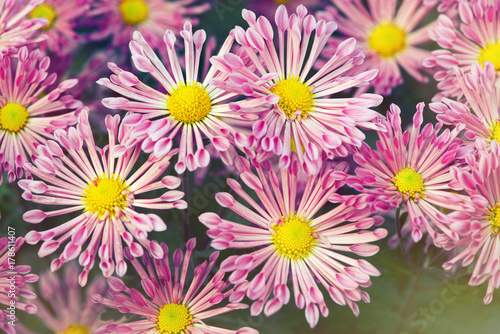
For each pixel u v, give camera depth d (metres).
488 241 0.42
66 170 0.42
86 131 0.42
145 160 0.43
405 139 0.43
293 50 0.42
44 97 0.44
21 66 0.44
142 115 0.41
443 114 0.43
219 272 0.43
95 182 0.42
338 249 0.42
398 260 0.45
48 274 0.44
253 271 0.43
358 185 0.41
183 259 0.44
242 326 0.45
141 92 0.41
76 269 0.44
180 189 0.43
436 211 0.42
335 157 0.43
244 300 0.45
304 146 0.41
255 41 0.41
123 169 0.42
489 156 0.42
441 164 0.42
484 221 0.42
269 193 0.42
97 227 0.41
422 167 0.43
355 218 0.42
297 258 0.42
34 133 0.44
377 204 0.41
